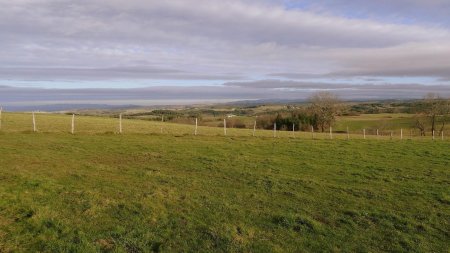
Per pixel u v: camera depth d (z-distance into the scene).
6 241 10.36
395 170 22.59
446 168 23.41
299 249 11.09
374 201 16.12
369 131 86.50
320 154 27.84
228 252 10.62
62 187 15.55
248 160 24.48
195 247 10.80
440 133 86.88
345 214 14.30
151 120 80.38
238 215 13.59
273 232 12.22
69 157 22.73
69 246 10.23
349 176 20.78
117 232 11.31
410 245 11.63
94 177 17.94
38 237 10.72
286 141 35.25
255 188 17.58
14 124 42.41
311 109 90.94
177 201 14.75
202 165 22.38
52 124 45.44
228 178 19.33
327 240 11.80
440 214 14.55
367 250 11.21
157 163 22.45
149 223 12.26
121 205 13.75
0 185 15.21
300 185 18.36
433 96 83.94
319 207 15.06
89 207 13.31
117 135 35.06
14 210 12.54
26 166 19.27
